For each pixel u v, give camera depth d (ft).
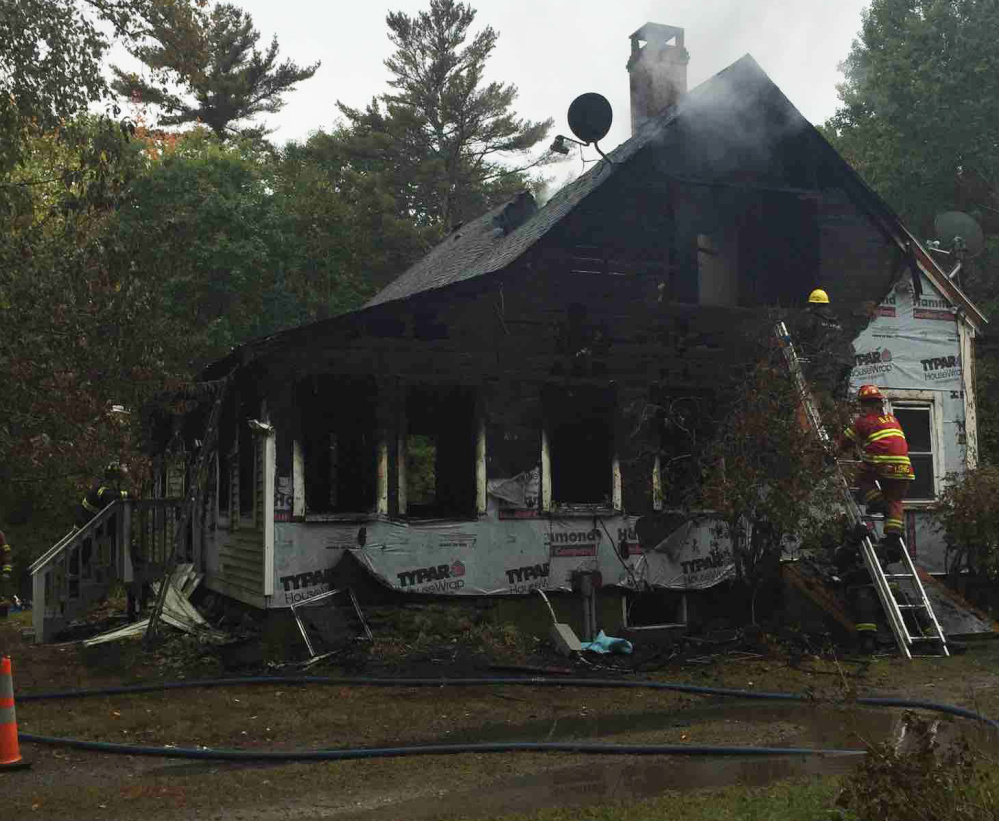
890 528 40.16
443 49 133.39
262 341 37.52
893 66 90.74
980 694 30.37
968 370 51.21
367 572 38.37
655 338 44.21
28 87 41.93
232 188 105.50
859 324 48.73
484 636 38.70
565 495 42.91
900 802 15.74
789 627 40.63
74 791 20.97
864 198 49.03
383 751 23.49
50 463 43.11
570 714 28.76
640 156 44.70
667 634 42.68
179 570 48.08
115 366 40.73
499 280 41.83
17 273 38.55
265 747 25.09
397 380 39.96
